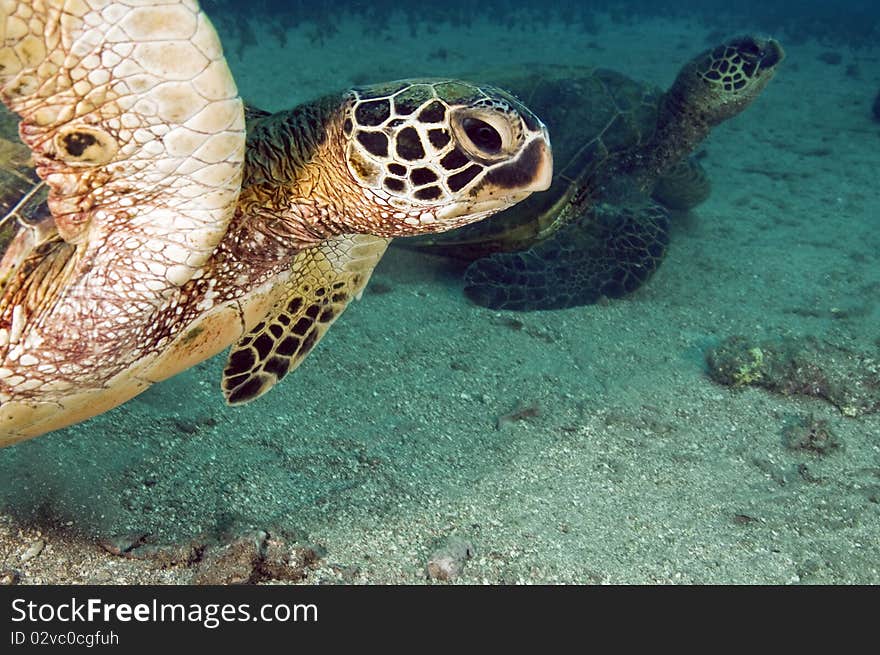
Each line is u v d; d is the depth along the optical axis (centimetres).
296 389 83
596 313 112
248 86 208
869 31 408
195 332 55
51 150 41
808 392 96
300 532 62
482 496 71
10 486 60
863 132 219
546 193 116
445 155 49
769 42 126
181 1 37
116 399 54
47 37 37
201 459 69
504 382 91
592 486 74
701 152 192
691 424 88
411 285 114
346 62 251
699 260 134
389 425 79
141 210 44
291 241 57
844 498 77
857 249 142
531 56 305
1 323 47
